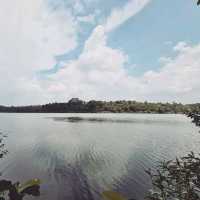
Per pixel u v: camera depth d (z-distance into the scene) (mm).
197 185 4508
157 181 4941
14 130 95625
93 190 26344
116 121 146750
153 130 94562
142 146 56469
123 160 41750
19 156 44344
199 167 4598
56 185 27984
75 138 71562
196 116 4785
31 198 22984
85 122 138625
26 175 32188
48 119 175750
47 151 50312
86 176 32000
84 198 23906
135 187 27188
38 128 104125
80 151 50750
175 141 63906
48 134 81688
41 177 31344
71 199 23703
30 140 66875
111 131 91188
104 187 27516
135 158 43312
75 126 113500
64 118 186125
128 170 34938
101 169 35781
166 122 140000
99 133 84438
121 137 73500
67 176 31922
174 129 98625
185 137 72500
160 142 62375
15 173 33125
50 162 40312
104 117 197125
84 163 39562
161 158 42562
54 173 33406
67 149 53094
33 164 38500
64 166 37594
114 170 35094
